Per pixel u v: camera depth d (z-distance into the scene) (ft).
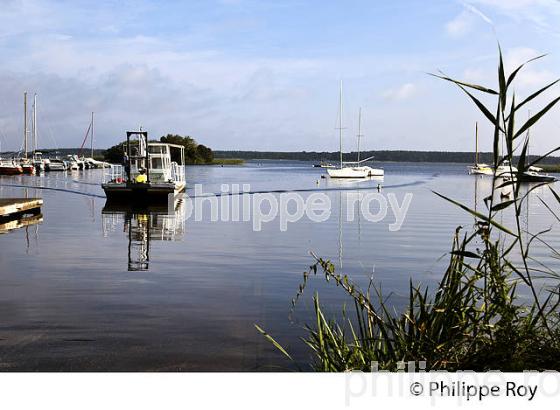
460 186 132.16
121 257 34.09
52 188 113.29
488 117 10.66
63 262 31.99
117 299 22.95
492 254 11.40
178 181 98.53
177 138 345.51
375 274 28.76
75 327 18.84
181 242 41.42
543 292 22.26
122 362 15.40
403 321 12.17
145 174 83.82
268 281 26.84
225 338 17.60
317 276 28.17
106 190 77.05
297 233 47.52
